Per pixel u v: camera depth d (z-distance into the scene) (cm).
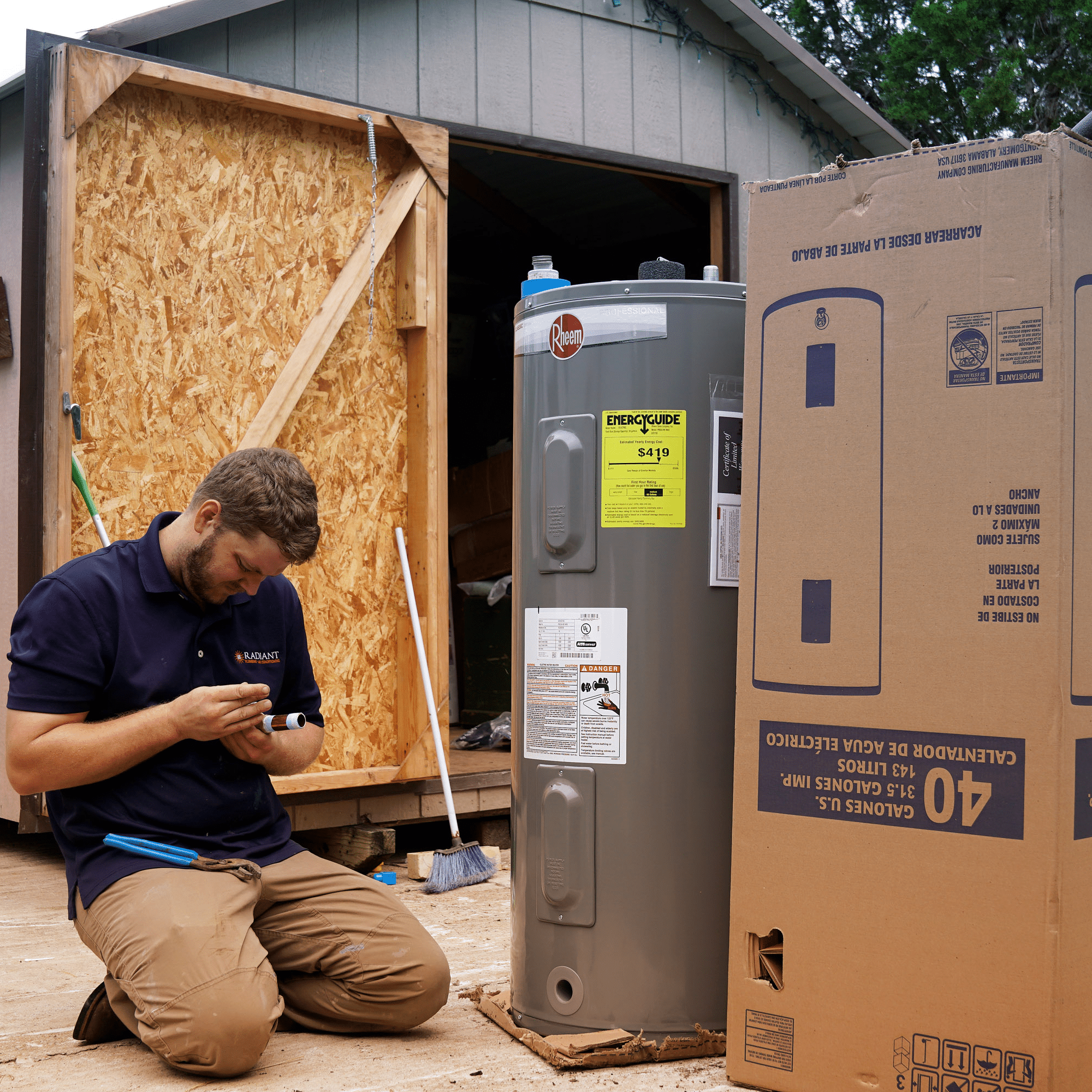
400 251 462
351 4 473
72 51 375
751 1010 206
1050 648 179
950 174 191
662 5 573
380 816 447
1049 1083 176
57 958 297
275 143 431
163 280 404
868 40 1991
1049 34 1634
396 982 225
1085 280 186
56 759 213
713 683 231
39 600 221
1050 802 178
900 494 194
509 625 667
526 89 525
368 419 454
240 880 220
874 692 195
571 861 230
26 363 381
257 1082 203
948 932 186
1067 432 181
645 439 231
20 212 407
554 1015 232
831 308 203
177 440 405
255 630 242
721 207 599
